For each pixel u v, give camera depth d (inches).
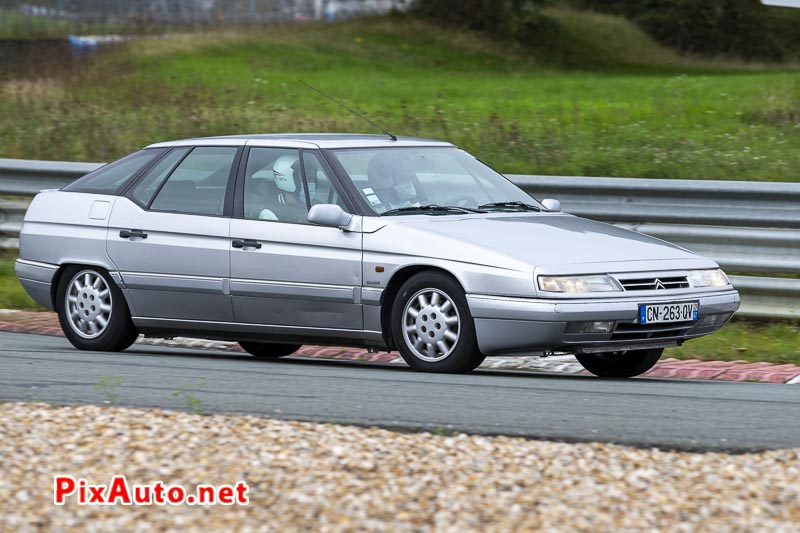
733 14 5265.8
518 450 681.6
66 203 1197.1
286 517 561.3
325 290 1034.7
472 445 693.9
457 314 972.6
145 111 2321.6
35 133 2144.4
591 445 694.5
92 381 918.4
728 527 546.9
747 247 1326.3
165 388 884.0
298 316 1055.6
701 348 1229.7
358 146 1095.0
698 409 818.8
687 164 1715.1
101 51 3599.9
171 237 1116.5
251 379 940.6
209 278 1091.9
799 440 713.0
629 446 697.6
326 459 656.4
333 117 2260.1
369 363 1175.0
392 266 1000.9
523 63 4692.4
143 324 1144.2
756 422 769.6
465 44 4717.0
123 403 813.9
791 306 1300.4
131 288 1138.0
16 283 1592.0
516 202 1108.5
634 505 578.2
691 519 558.3
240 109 2311.8
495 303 948.0
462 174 1114.7
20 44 3612.2
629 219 1386.6
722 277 1032.8
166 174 1150.3
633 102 2583.7
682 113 2251.5
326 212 1019.3
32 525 557.6
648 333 969.5
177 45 3865.7
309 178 1069.1
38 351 1141.1
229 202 1099.3
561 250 976.9
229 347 1283.2
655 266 989.2
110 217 1157.7
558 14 5398.6
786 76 3100.4
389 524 549.0
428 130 2038.6
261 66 3700.8
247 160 1109.1
